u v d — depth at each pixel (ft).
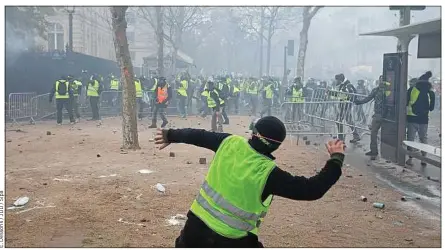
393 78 34.01
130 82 36.65
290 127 47.93
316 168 31.30
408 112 34.35
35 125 56.85
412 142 32.35
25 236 17.98
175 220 20.01
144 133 48.55
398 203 23.50
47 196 23.07
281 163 32.45
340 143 10.73
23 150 36.52
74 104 61.87
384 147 35.27
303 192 10.12
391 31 35.63
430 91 34.37
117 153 35.04
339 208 22.29
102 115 71.92
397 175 30.04
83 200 22.48
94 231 18.62
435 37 34.19
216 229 10.64
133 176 27.14
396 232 19.16
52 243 17.31
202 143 11.78
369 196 24.58
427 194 25.36
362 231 19.24
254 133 11.02
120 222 19.67
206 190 11.04
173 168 29.48
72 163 31.19
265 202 10.63
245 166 10.67
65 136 45.32
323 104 46.55
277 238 18.11
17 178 26.48
